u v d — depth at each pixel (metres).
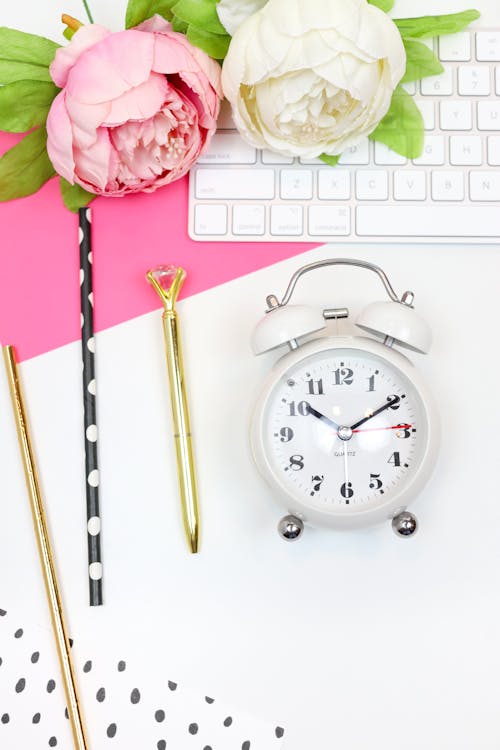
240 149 0.57
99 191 0.55
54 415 0.58
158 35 0.53
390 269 0.58
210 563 0.56
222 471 0.57
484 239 0.57
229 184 0.57
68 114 0.53
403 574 0.56
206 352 0.57
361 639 0.56
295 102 0.54
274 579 0.56
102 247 0.58
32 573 0.57
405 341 0.52
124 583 0.56
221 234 0.57
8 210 0.59
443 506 0.56
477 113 0.57
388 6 0.57
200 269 0.58
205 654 0.56
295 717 0.55
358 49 0.52
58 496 0.57
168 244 0.58
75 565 0.56
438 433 0.53
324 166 0.57
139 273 0.58
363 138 0.56
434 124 0.57
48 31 0.59
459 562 0.56
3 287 0.58
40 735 0.55
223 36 0.56
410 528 0.53
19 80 0.55
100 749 0.55
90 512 0.56
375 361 0.54
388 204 0.57
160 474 0.57
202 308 0.58
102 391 0.57
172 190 0.58
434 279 0.58
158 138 0.54
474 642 0.55
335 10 0.51
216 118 0.55
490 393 0.57
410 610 0.56
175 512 0.57
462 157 0.57
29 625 0.56
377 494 0.53
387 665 0.55
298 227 0.57
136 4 0.55
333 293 0.57
